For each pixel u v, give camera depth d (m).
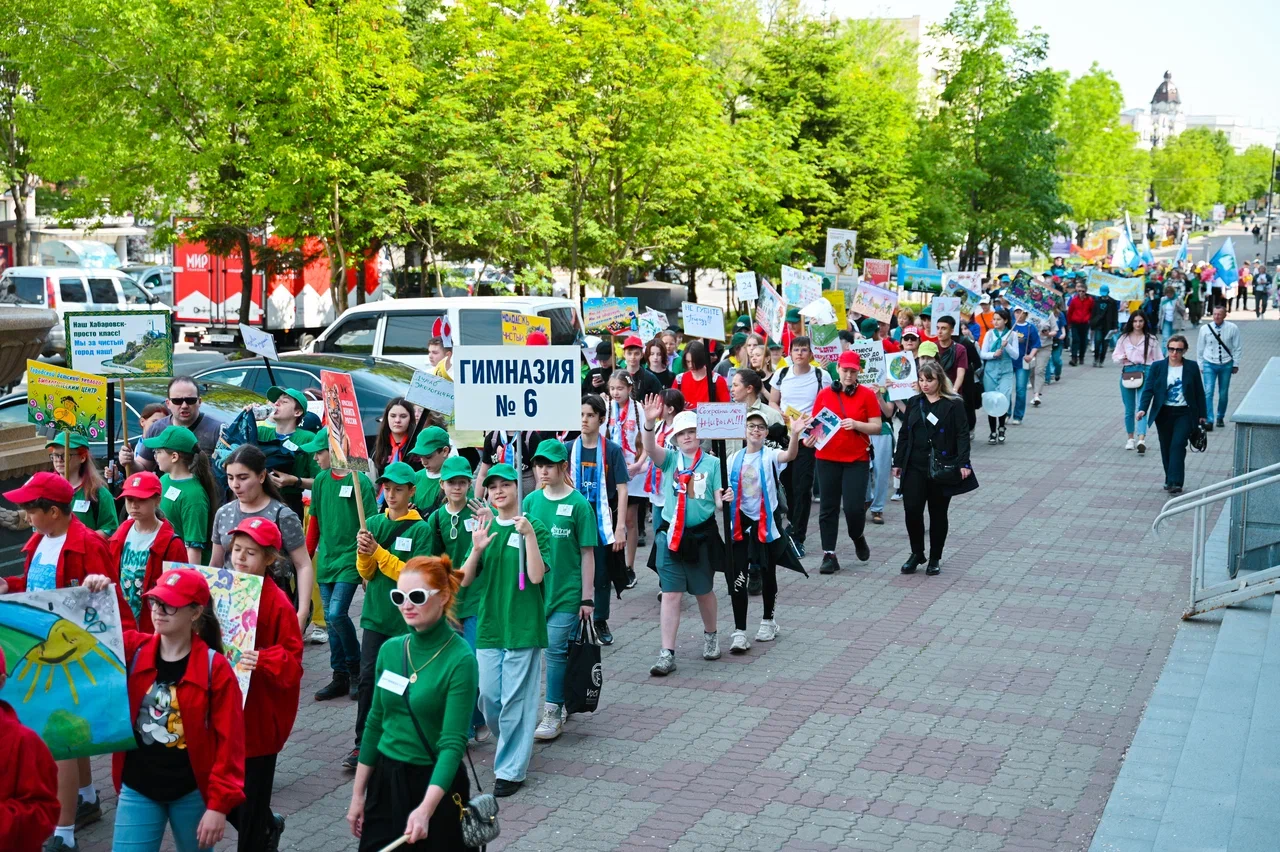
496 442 10.38
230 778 5.02
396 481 7.46
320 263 32.12
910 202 43.53
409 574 4.99
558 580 7.88
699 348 13.35
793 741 7.91
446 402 9.51
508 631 7.13
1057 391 28.08
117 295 32.25
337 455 7.38
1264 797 6.32
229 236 29.08
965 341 19.56
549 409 7.74
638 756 7.69
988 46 47.75
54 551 6.57
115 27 26.00
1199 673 9.02
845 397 12.29
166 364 10.19
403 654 5.11
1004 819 6.72
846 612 10.92
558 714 8.04
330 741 8.01
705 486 9.24
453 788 5.02
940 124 49.34
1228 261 49.19
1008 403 21.00
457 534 7.61
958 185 47.25
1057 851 6.34
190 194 27.16
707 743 7.90
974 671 9.27
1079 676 9.12
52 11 26.50
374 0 24.89
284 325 31.59
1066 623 10.48
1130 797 6.87
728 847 6.42
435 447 8.65
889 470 14.73
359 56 24.92
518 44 26.45
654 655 9.82
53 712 4.96
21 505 6.47
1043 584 11.77
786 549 9.91
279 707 5.78
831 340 15.25
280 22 23.69
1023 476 17.50
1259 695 7.82
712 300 56.59
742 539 9.70
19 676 4.93
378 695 5.11
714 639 9.62
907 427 12.09
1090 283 34.12
